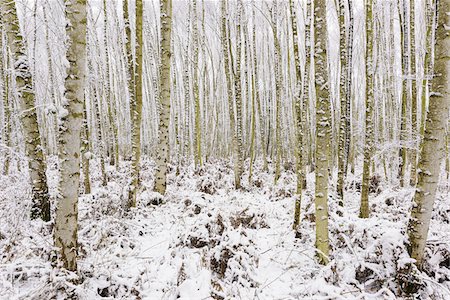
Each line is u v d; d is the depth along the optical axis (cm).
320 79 433
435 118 389
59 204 358
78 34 355
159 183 873
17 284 371
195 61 1381
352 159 1399
